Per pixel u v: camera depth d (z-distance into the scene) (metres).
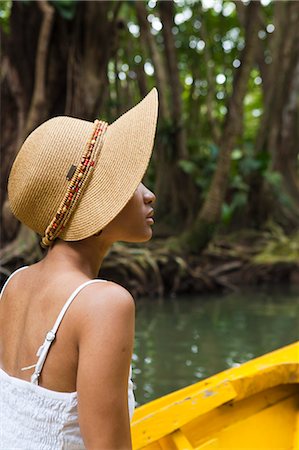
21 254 7.77
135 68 12.65
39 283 1.20
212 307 8.38
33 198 1.16
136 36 14.23
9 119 8.31
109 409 1.04
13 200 1.19
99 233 1.20
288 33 12.47
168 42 11.56
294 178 13.64
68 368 1.09
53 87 8.12
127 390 1.08
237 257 11.02
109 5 8.28
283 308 8.31
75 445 1.10
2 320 1.28
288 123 13.43
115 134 1.17
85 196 1.15
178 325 6.94
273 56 12.54
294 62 13.03
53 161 1.15
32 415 1.11
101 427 1.04
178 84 11.72
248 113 18.52
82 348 1.06
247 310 8.12
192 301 8.96
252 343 5.93
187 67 15.47
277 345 5.85
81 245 1.20
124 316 1.07
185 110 15.35
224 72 15.36
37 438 1.11
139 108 1.21
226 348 5.70
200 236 10.03
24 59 8.23
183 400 2.03
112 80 13.24
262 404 2.35
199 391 2.08
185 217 11.73
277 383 2.30
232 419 2.24
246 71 9.70
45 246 1.23
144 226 1.22
